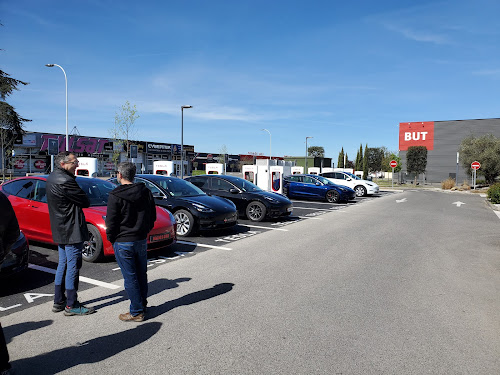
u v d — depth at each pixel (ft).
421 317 13.24
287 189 63.87
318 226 34.27
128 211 12.16
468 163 114.11
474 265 20.76
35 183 22.12
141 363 9.84
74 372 9.37
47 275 17.63
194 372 9.40
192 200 27.89
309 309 13.78
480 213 47.42
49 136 116.88
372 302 14.65
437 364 10.01
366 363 9.98
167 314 13.16
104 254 19.42
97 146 129.08
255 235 29.12
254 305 14.10
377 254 23.02
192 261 20.66
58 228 12.42
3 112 92.73
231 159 196.54
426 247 25.46
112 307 13.82
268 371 9.49
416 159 134.00
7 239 9.30
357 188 76.23
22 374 9.25
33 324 12.23
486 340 11.50
